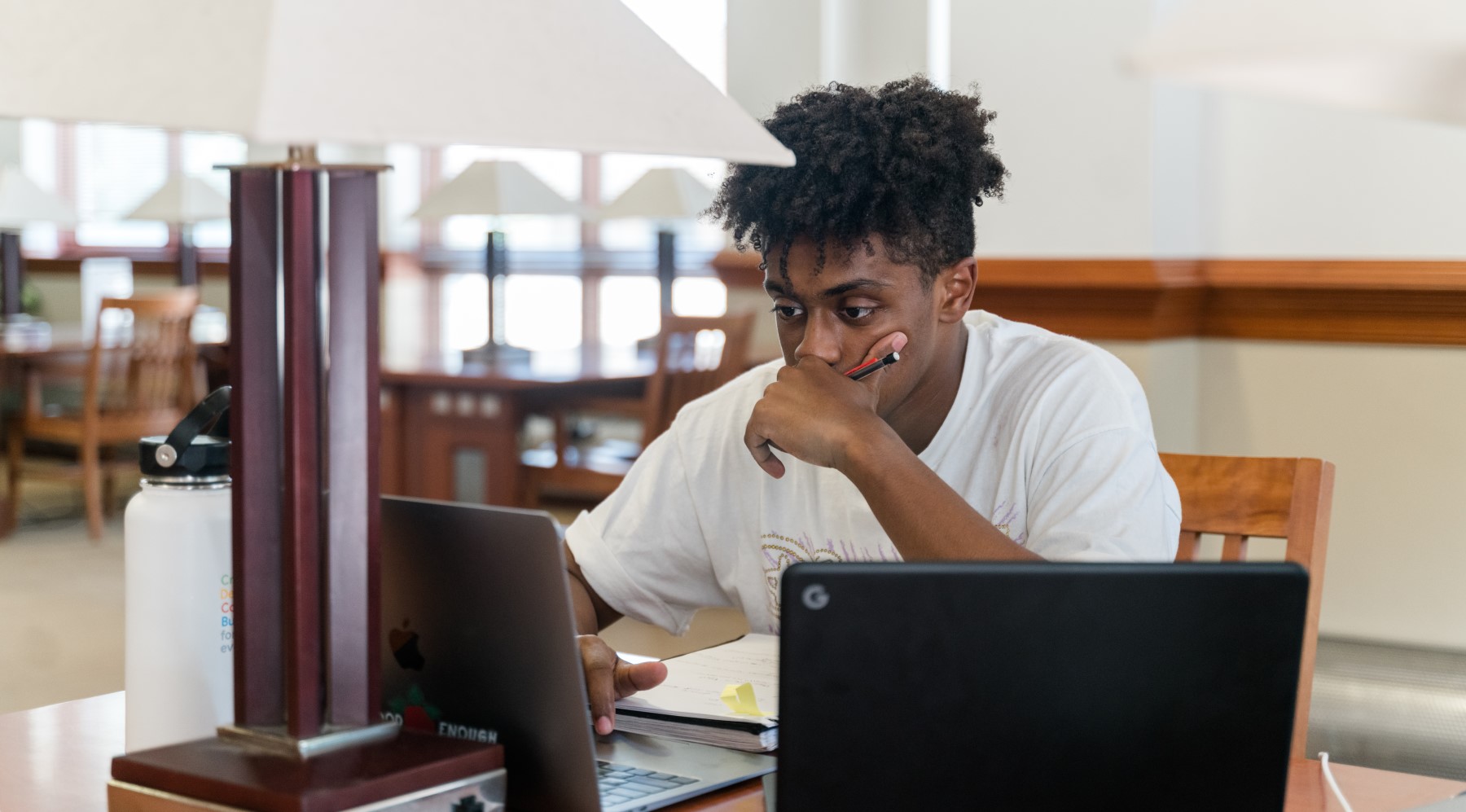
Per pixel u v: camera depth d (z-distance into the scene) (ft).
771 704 3.50
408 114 2.18
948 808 2.29
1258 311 10.08
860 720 2.28
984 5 10.47
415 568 2.97
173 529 3.01
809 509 4.43
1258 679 2.29
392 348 21.54
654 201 16.80
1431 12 1.52
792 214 3.76
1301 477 4.46
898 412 4.27
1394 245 9.75
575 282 21.76
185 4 2.27
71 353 17.83
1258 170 10.23
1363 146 9.81
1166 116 10.01
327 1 2.24
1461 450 9.44
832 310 3.88
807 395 3.80
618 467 15.23
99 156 24.82
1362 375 9.75
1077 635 2.28
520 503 15.25
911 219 3.77
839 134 3.77
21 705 10.34
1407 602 9.70
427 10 2.34
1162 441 10.15
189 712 3.02
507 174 16.84
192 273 21.77
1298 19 1.58
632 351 19.47
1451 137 9.49
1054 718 2.29
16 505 18.16
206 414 3.03
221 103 2.11
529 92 2.34
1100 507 3.91
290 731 2.59
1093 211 10.12
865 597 2.26
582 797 2.81
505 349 17.07
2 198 20.16
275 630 2.66
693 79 2.61
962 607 2.27
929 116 3.90
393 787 2.47
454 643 2.94
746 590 4.59
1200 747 2.30
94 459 17.06
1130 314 9.98
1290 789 3.28
